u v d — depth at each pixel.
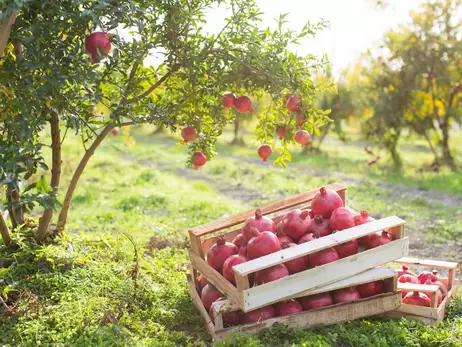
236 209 10.66
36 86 4.14
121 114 4.90
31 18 4.07
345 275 4.31
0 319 4.35
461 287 5.65
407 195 13.09
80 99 4.62
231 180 15.77
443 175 16.86
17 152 4.07
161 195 11.68
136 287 4.98
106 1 3.87
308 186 14.42
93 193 11.93
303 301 4.38
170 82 5.58
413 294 4.69
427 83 19.03
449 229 9.07
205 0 5.04
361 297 4.49
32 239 5.69
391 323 4.29
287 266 4.33
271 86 5.00
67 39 4.19
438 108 19.30
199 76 5.05
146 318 4.63
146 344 4.01
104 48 3.92
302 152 25.55
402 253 4.50
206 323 4.45
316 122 5.31
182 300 4.95
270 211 4.93
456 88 18.53
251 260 4.14
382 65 19.33
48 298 4.77
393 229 4.54
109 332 4.07
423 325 4.38
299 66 5.05
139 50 4.82
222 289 4.32
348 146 30.98
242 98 4.95
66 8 3.90
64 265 5.26
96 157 17.48
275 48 4.95
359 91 21.61
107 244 5.89
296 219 4.54
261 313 4.25
